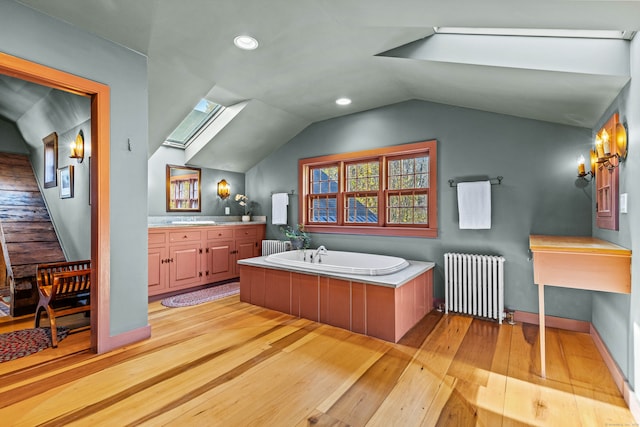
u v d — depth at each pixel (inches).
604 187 88.7
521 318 121.8
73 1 78.0
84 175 131.1
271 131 180.7
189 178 188.4
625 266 70.1
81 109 129.5
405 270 122.3
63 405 69.0
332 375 81.7
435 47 95.1
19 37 77.7
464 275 127.0
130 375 81.4
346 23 87.7
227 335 107.7
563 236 111.7
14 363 87.5
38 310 113.0
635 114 66.9
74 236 140.0
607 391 74.6
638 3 52.7
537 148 119.8
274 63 113.1
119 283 97.6
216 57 108.6
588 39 73.5
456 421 64.1
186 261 162.9
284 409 67.8
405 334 109.0
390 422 63.9
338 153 173.3
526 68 81.0
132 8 81.5
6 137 176.1
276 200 197.0
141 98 103.3
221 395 72.8
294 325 117.2
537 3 59.4
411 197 152.0
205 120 172.2
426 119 144.5
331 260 163.0
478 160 131.6
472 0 64.4
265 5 80.8
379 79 126.0
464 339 104.7
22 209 156.7
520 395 73.1
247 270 144.9
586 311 110.3
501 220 126.5
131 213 100.3
